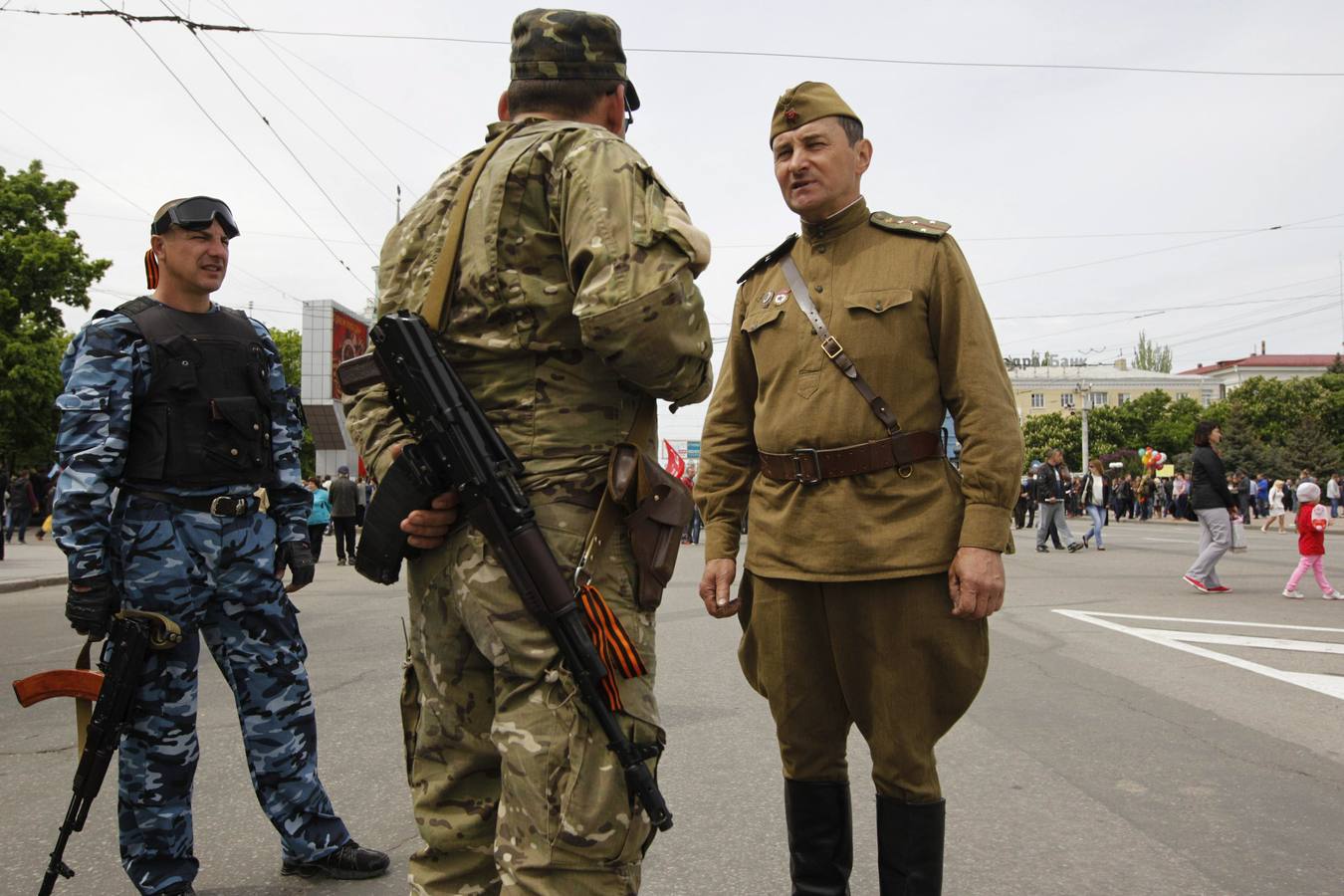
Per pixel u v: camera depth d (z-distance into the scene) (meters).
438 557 1.68
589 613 1.55
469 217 1.67
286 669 2.76
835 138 2.26
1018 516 28.19
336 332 30.28
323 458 29.89
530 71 1.75
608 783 1.56
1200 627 7.17
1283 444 61.22
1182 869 2.79
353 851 2.81
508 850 1.54
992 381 2.11
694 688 5.23
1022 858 2.88
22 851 3.01
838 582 2.15
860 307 2.19
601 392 1.65
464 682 1.71
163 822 2.58
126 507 2.55
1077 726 4.39
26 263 25.11
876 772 2.19
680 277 1.52
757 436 2.34
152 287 2.83
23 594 11.68
